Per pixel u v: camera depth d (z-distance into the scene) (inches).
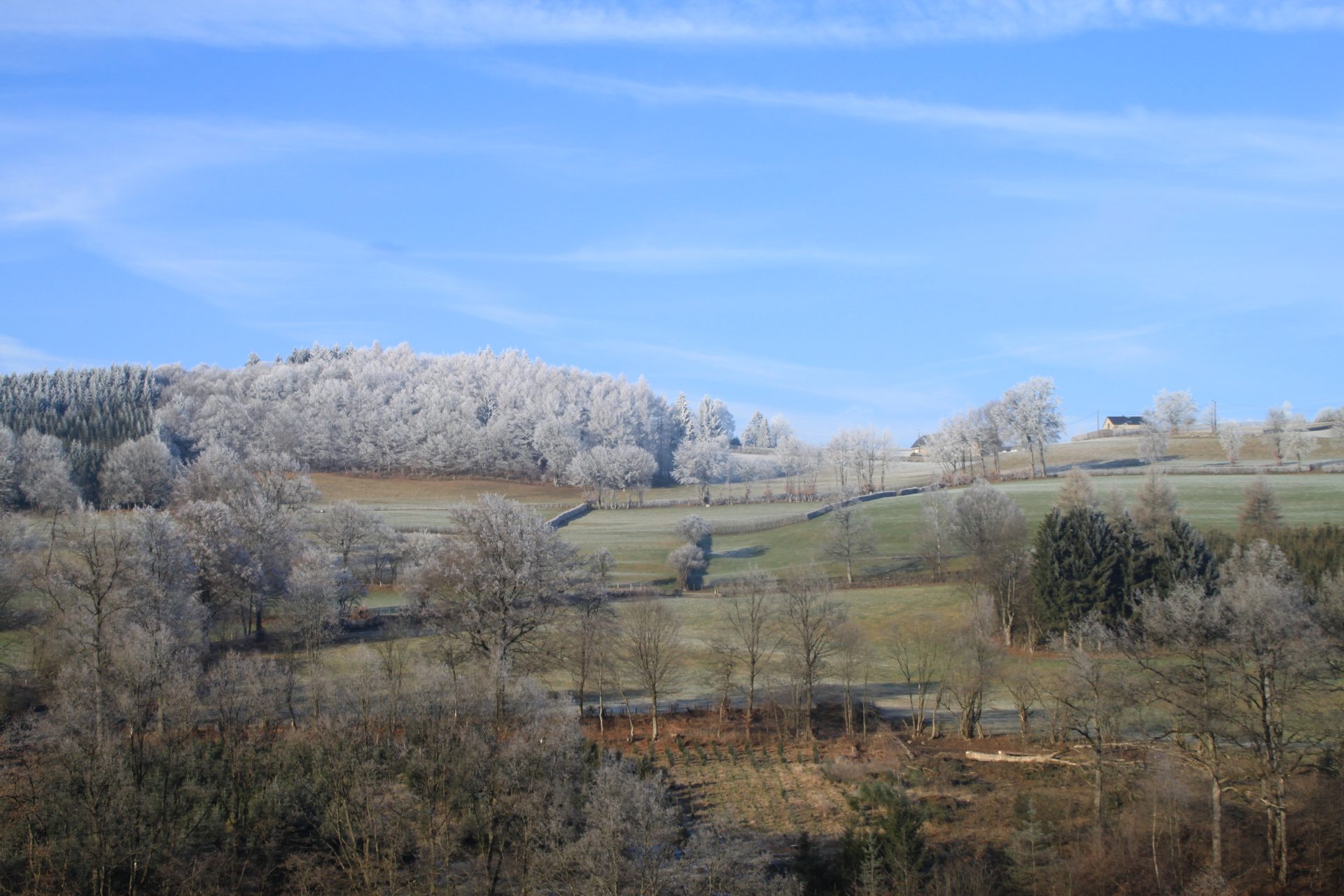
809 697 2591.0
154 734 2139.5
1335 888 1701.5
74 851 1683.1
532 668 2600.9
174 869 1710.1
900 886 1652.3
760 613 2851.9
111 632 2364.7
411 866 1829.5
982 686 2508.6
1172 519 3666.3
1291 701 1893.5
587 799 1795.0
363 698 2153.1
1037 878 1750.7
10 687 2341.3
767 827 2009.1
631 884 1560.0
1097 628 2369.6
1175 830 1847.9
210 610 3176.7
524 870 1654.8
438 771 1855.3
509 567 2709.2
